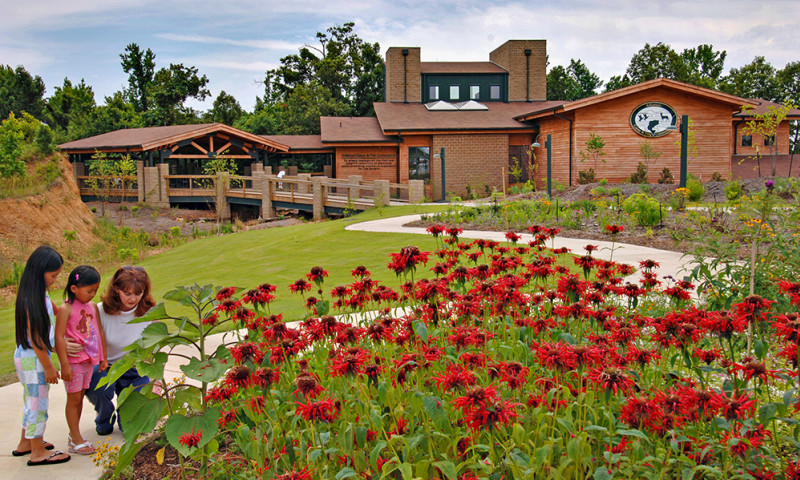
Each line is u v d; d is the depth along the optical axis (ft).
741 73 152.15
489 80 106.22
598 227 41.14
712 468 7.37
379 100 153.69
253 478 9.12
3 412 14.56
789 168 81.71
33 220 54.54
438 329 11.91
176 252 54.24
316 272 12.91
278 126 136.87
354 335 9.91
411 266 11.75
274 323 11.52
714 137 76.43
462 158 88.63
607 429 8.62
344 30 170.81
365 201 71.82
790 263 16.12
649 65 154.51
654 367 11.39
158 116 150.71
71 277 11.96
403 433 8.99
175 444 8.77
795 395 8.59
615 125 75.72
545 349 8.76
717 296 15.60
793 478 7.72
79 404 12.23
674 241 33.19
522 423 8.89
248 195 84.23
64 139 146.30
